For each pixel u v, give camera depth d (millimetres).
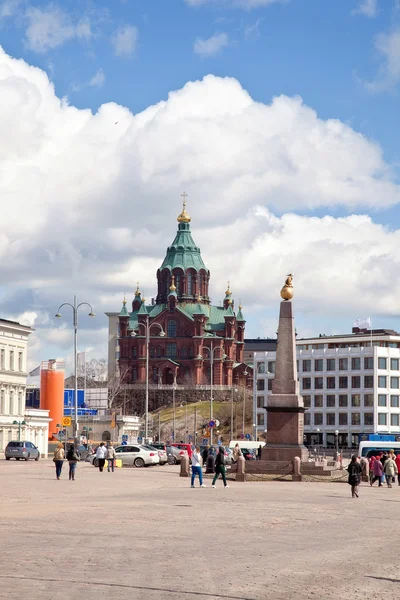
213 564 26578
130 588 22375
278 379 78375
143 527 36062
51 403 169625
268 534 34844
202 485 65500
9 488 59312
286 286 78750
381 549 31203
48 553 27828
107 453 89750
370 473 76375
